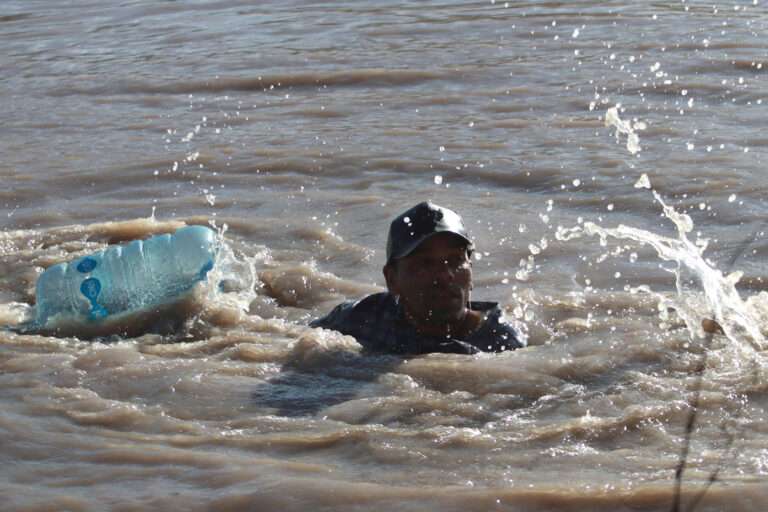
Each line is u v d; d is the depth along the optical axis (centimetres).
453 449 469
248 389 548
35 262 785
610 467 448
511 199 898
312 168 1016
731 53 1374
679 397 515
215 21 1844
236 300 700
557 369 555
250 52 1563
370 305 617
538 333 620
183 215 897
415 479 443
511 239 793
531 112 1175
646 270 721
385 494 429
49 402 530
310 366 575
